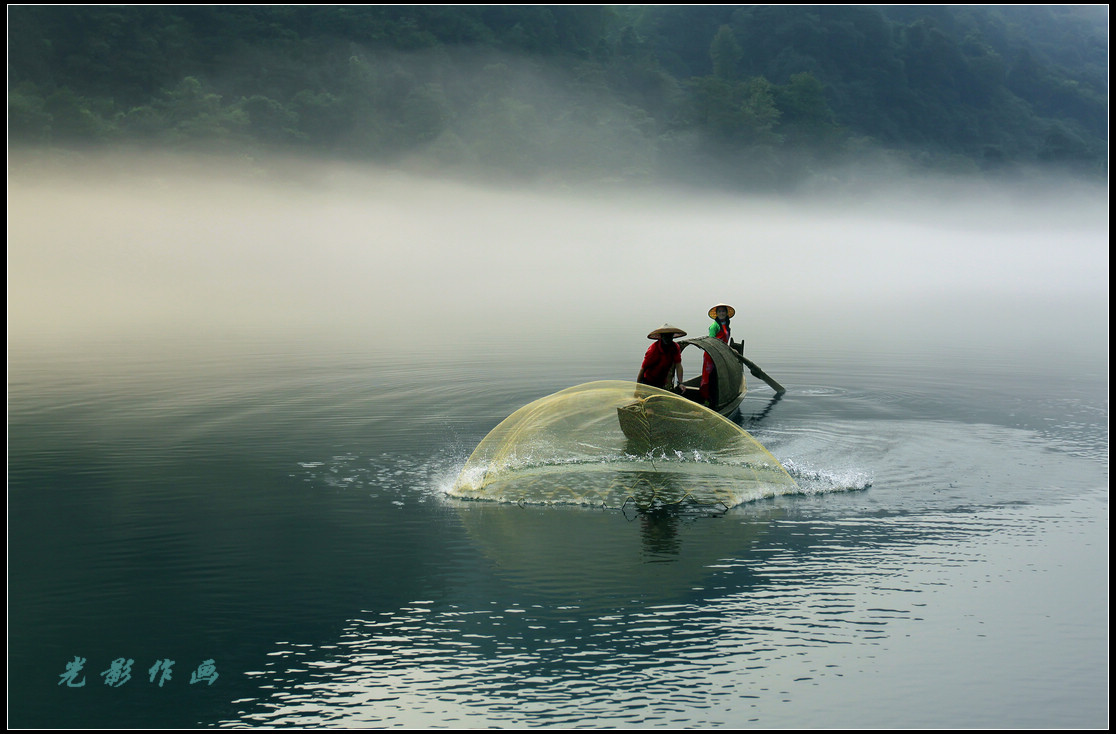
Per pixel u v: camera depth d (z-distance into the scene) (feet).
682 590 25.14
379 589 25.34
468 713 19.24
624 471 36.52
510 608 24.03
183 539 29.48
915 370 67.82
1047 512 31.91
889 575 26.20
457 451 41.11
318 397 55.36
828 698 19.74
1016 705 19.52
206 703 19.71
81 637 22.59
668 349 43.45
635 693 19.93
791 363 72.23
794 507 32.71
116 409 51.60
